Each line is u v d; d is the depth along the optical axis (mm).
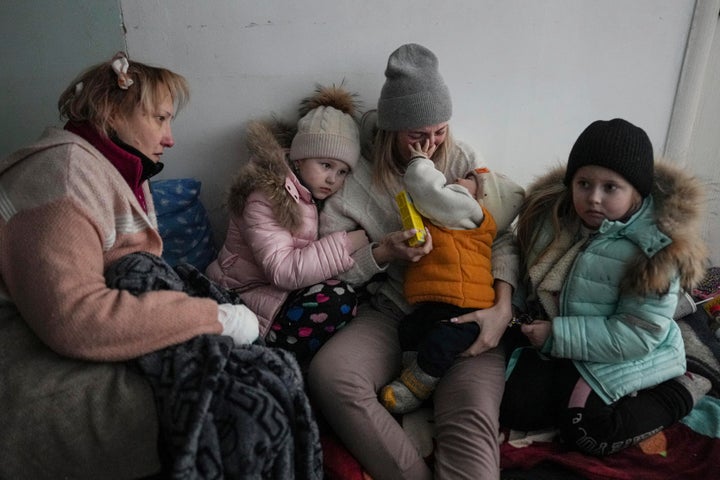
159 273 954
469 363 1190
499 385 1155
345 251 1267
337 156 1277
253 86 1452
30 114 1477
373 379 1171
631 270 1084
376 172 1333
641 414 1092
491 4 1326
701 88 1413
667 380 1164
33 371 819
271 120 1457
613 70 1382
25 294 809
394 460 1056
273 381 842
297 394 876
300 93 1448
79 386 806
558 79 1399
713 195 1502
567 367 1179
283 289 1276
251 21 1382
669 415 1116
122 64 944
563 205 1229
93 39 1409
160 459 822
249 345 922
